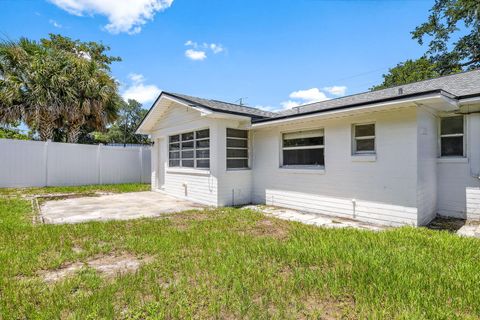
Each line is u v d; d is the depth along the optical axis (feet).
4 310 7.41
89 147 42.52
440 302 7.61
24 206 23.89
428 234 15.10
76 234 15.43
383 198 18.79
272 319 6.95
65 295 8.33
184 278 9.34
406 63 67.31
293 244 13.19
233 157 27.99
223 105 31.12
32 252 12.20
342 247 12.57
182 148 32.58
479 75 22.71
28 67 39.37
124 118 114.42
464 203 19.62
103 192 35.91
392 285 8.57
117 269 10.75
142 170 48.62
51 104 39.91
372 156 19.39
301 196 24.13
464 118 19.74
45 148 38.45
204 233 15.79
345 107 18.97
